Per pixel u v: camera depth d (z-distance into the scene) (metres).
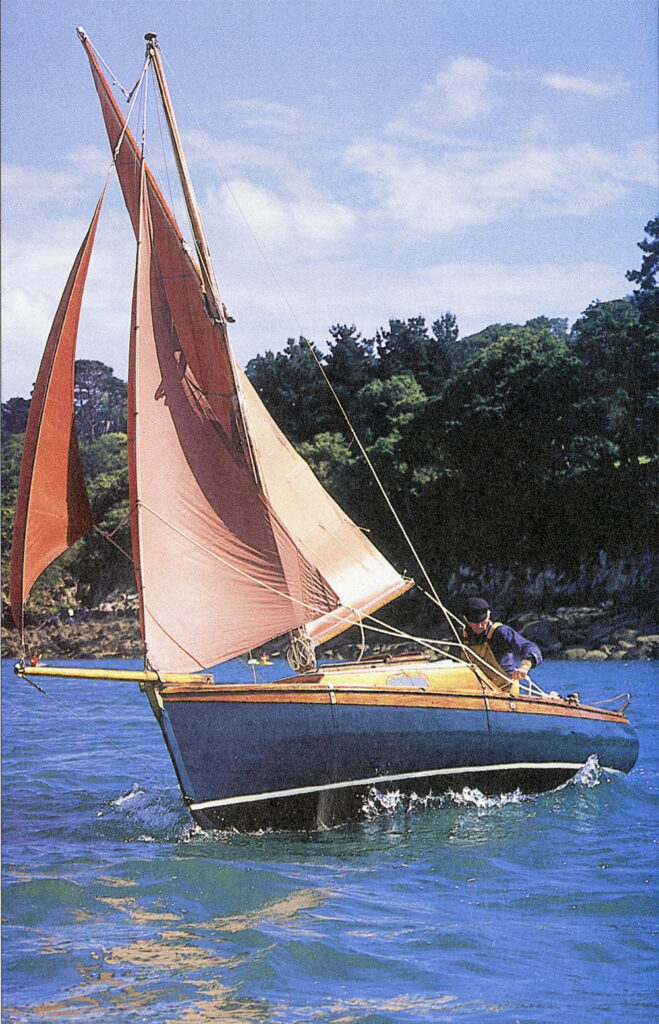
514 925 7.98
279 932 7.83
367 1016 6.31
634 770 15.02
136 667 64.00
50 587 97.12
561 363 63.97
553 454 64.44
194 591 11.67
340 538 14.32
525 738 12.80
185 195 12.85
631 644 56.88
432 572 70.00
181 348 12.26
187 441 12.03
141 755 17.80
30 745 19.20
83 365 157.12
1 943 7.68
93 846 10.77
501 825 11.35
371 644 67.50
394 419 73.00
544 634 60.41
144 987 6.81
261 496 12.28
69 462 11.16
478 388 67.94
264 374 90.25
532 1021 6.20
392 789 11.95
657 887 8.88
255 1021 6.26
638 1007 6.43
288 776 11.34
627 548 61.66
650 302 64.69
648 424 61.91
